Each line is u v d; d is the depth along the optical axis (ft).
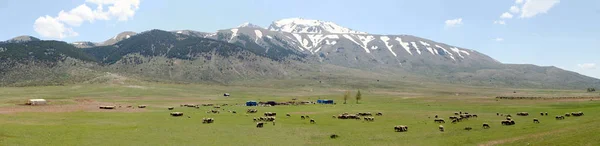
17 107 360.28
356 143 195.62
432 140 199.72
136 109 396.98
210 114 348.38
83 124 255.91
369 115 340.59
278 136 219.41
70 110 354.33
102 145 183.32
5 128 217.77
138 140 199.31
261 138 211.61
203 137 212.84
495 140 187.73
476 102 523.29
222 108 433.48
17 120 261.65
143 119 297.12
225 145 189.26
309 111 391.86
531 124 245.04
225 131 236.43
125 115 326.24
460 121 283.18
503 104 469.98
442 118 310.04
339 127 260.01
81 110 359.25
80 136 205.26
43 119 274.77
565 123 235.20
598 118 238.89
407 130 240.12
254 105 492.54
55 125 244.01
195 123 274.98
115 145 184.44
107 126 248.73
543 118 286.05
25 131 212.23
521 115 325.21
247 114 351.46
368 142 198.18
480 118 305.12
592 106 365.40
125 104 468.34
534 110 368.27
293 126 264.31
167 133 224.74
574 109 346.33
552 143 164.14
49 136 201.36
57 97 606.14
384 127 257.75
